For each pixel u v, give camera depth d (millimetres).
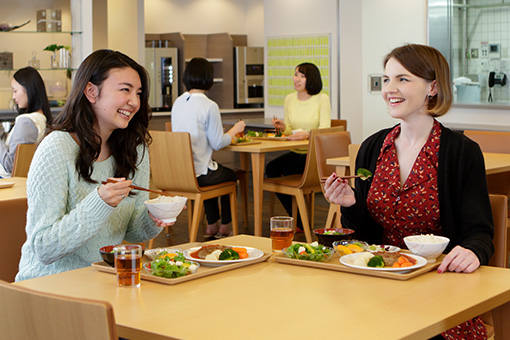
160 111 9234
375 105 6973
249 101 9898
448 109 1984
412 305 1395
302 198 4680
